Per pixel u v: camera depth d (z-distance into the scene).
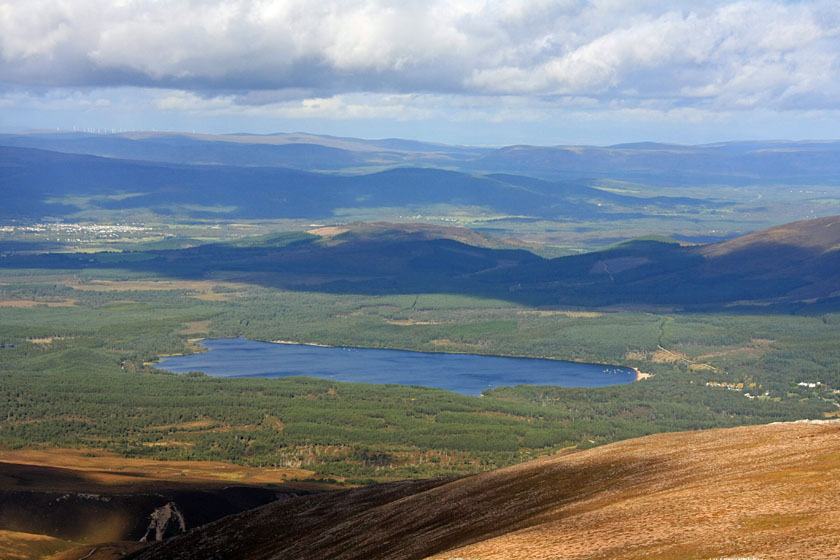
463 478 136.25
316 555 112.06
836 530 60.00
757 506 69.94
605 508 82.75
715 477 85.69
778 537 61.03
